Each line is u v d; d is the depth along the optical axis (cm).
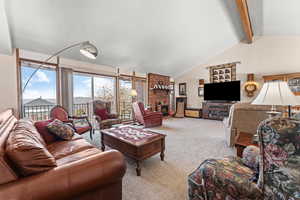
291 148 66
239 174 101
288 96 132
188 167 210
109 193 111
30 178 81
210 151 267
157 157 243
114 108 531
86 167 95
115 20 296
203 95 666
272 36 495
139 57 484
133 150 196
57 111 304
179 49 501
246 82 533
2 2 178
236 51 569
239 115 267
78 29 296
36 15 242
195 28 402
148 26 340
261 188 79
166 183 173
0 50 273
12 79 302
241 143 180
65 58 391
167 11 309
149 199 147
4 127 127
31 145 89
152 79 647
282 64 479
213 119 612
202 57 620
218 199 102
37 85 350
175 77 767
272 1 322
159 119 485
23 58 318
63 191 85
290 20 381
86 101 461
